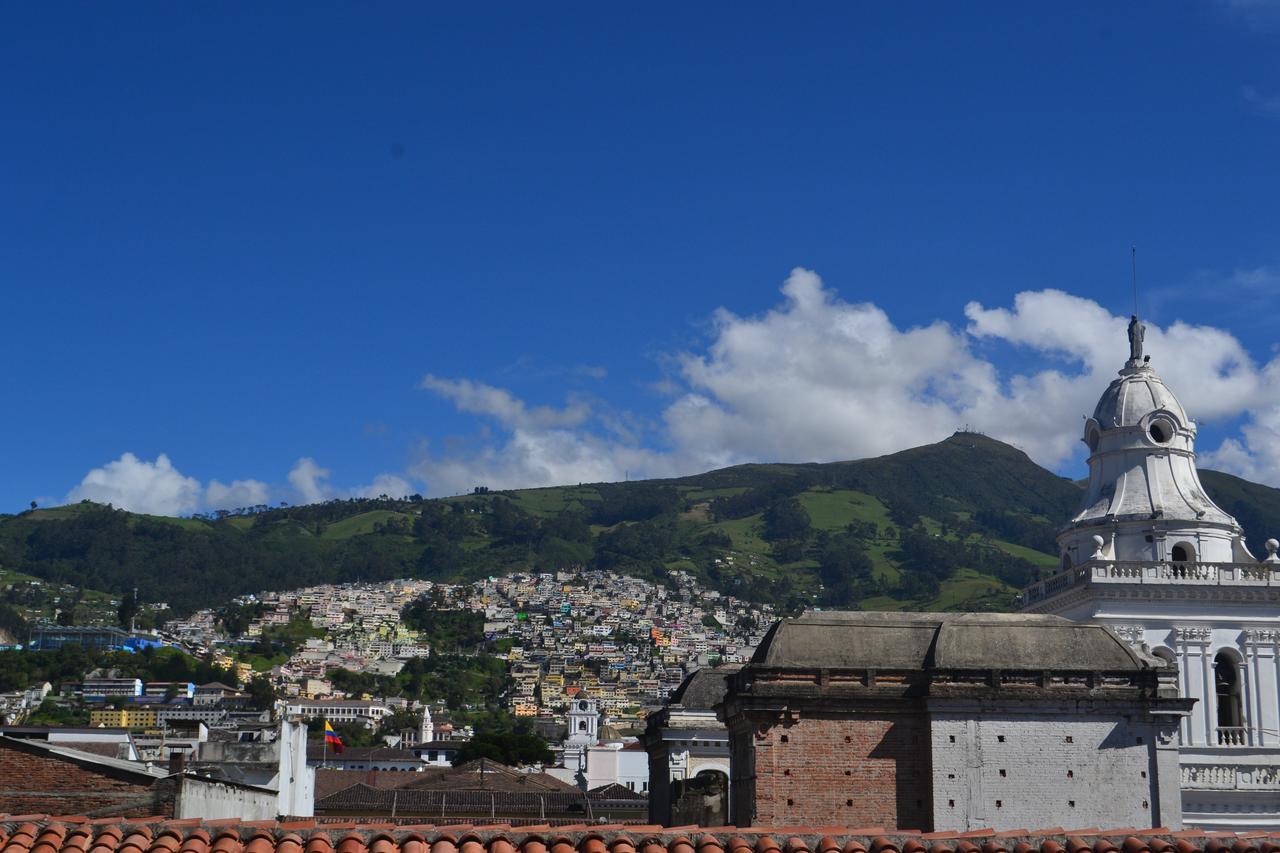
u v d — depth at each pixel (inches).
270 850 1189.7
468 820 3934.5
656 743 3117.6
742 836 1253.7
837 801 1975.9
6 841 1170.6
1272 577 3174.2
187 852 1181.1
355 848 1199.6
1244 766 2874.0
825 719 1999.3
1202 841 1295.5
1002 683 1995.6
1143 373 3526.1
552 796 4325.8
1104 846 1277.1
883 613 2133.4
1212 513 3356.3
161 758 3912.4
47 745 1857.8
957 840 1279.5
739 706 2005.4
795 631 2074.3
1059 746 1990.7
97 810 1819.6
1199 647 3125.0
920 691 2005.4
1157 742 2003.0
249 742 2952.8
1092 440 3548.2
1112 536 3358.8
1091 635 2068.2
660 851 1216.8
